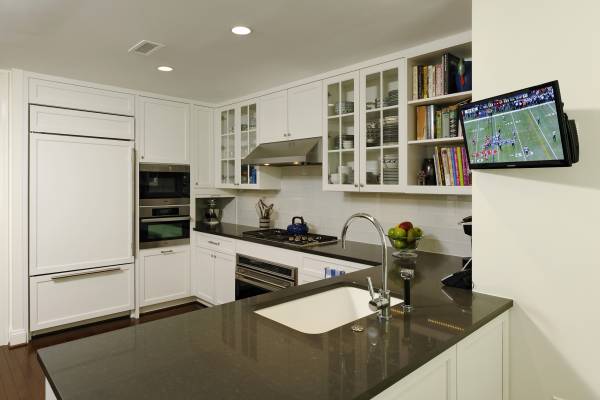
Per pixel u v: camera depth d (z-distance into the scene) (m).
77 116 3.44
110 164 3.62
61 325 3.49
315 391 0.89
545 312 1.53
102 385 0.92
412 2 2.00
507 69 1.60
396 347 1.14
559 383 1.50
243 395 0.88
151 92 3.88
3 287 3.24
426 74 2.57
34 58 2.86
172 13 2.13
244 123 4.08
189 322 1.35
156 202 3.98
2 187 3.21
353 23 2.24
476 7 1.69
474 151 1.62
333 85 3.14
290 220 3.97
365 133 2.86
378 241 3.16
